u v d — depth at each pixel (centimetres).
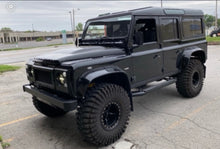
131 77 373
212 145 307
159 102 499
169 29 446
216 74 745
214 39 1998
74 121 423
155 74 421
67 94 308
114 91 319
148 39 405
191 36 513
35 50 2627
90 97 301
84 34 463
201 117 402
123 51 368
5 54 2247
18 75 919
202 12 554
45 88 354
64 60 309
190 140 324
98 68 320
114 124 329
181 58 479
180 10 478
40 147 331
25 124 417
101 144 318
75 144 335
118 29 385
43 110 417
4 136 372
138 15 377
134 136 347
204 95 529
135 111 453
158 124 385
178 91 515
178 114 423
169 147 308
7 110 496
